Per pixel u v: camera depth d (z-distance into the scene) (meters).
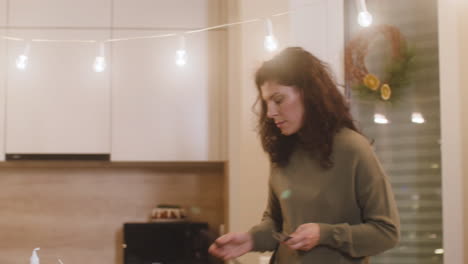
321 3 2.57
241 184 2.53
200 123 2.92
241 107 2.57
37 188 3.19
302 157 1.68
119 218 3.20
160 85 2.92
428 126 2.47
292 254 1.68
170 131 2.91
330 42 2.56
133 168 3.22
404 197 2.51
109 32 2.91
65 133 2.88
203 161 2.92
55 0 2.90
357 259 1.63
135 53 2.92
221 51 2.94
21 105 2.87
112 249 3.18
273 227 1.80
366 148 1.60
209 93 2.93
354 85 2.52
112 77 2.90
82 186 3.20
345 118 1.67
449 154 2.42
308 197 1.63
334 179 1.60
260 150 2.53
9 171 3.18
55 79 2.88
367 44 2.50
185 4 2.94
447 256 2.42
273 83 1.66
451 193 2.42
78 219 3.19
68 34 2.90
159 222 3.05
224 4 2.95
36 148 2.86
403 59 2.48
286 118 1.65
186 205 3.22
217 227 3.20
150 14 2.93
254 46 2.56
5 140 2.86
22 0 2.89
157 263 3.02
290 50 1.71
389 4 2.53
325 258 1.60
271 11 2.57
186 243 3.05
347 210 1.60
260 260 2.43
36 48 2.89
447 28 2.43
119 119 2.90
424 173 2.48
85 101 2.89
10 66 2.87
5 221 3.16
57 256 3.16
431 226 2.47
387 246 1.56
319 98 1.63
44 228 3.17
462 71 2.41
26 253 3.15
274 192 1.80
